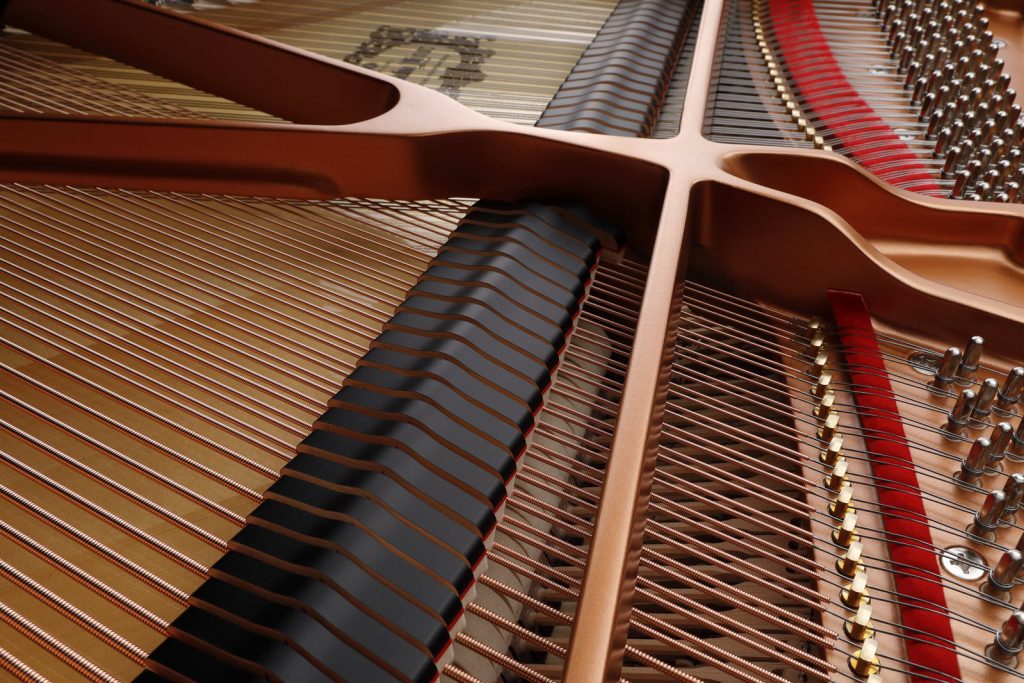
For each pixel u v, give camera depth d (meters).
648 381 1.11
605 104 1.95
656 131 1.99
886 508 1.21
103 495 1.31
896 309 1.55
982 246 1.72
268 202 1.80
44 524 1.27
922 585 1.10
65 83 2.20
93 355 1.31
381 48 2.47
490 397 1.17
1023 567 1.08
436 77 2.32
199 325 1.37
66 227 1.75
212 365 1.30
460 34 2.59
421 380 1.17
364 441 1.09
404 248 1.64
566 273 1.46
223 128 1.58
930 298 1.50
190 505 1.30
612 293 1.56
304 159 1.61
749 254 1.59
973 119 1.96
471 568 0.97
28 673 0.91
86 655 1.13
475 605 0.98
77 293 1.49
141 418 1.41
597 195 1.61
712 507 1.32
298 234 1.73
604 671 0.76
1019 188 1.78
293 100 1.95
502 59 2.43
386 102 1.79
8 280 1.62
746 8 2.69
